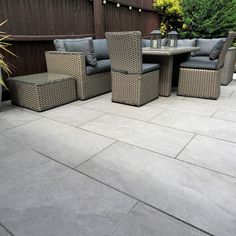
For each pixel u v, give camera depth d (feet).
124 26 17.92
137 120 8.58
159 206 4.28
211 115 9.04
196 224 3.87
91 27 15.11
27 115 9.24
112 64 10.20
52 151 6.35
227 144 6.64
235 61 15.85
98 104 10.66
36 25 11.75
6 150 6.42
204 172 5.30
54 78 10.18
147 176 5.19
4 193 4.67
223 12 18.74
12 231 3.78
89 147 6.56
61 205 4.33
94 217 4.04
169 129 7.73
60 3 12.69
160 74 11.64
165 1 20.48
